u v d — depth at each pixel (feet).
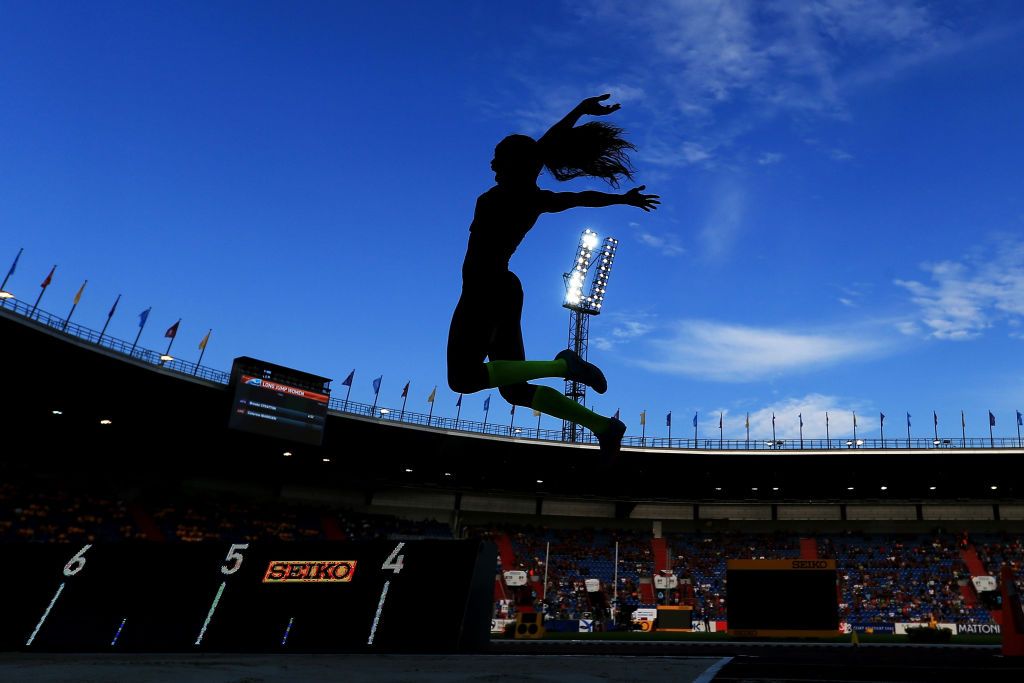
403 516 222.89
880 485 213.25
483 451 197.98
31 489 169.07
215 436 173.78
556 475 217.36
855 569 203.31
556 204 16.06
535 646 87.61
